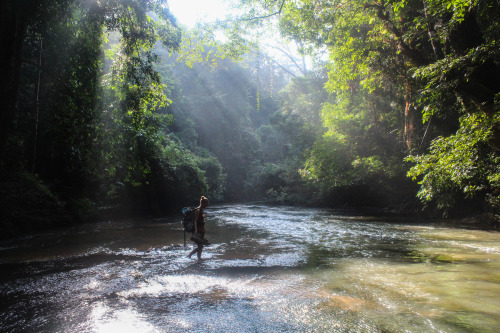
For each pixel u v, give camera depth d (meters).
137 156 10.31
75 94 8.15
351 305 3.85
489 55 7.29
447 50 8.92
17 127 13.05
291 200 31.86
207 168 34.56
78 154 9.46
